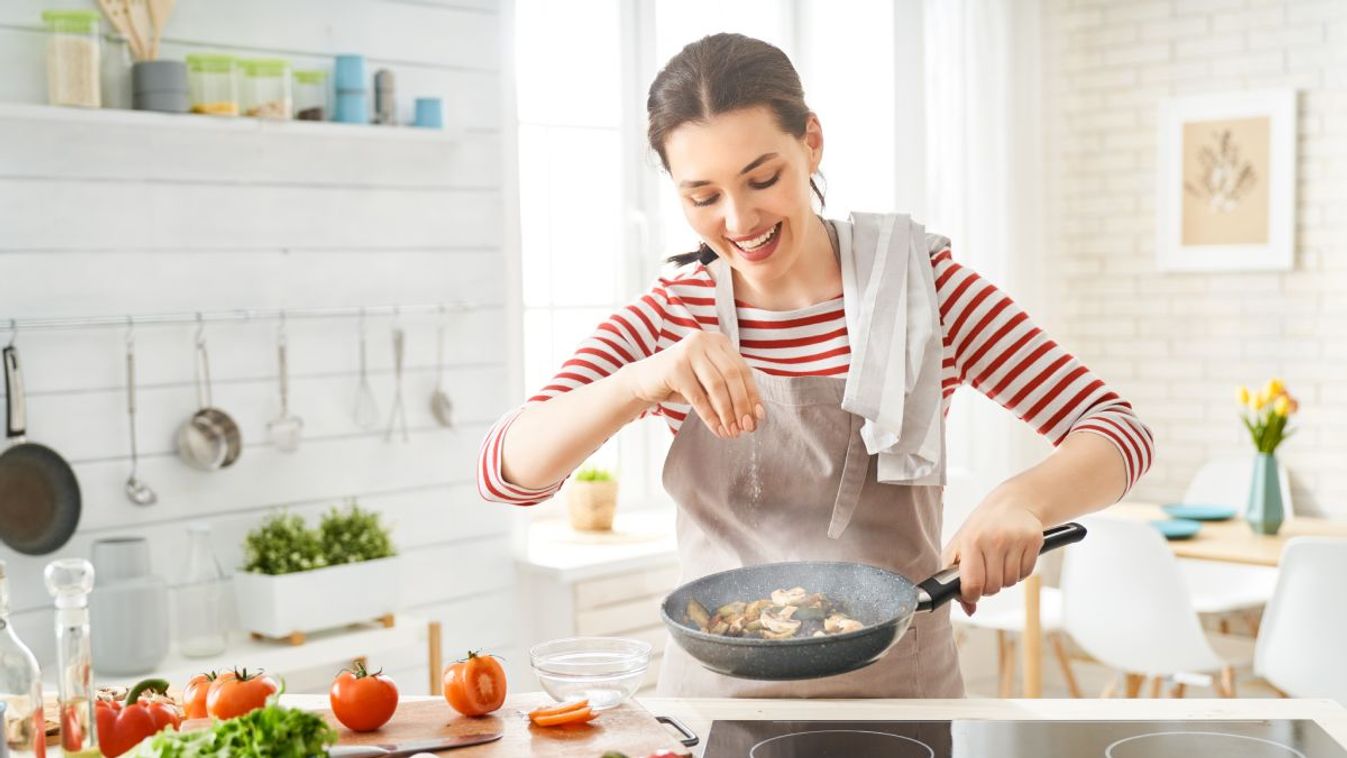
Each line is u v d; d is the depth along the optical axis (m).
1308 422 4.54
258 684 1.51
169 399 3.00
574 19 3.99
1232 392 4.71
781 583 1.62
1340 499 4.48
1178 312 4.82
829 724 1.56
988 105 4.71
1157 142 4.83
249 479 3.12
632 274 4.15
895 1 4.32
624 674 1.57
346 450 3.29
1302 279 4.54
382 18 3.32
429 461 3.44
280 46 3.15
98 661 2.75
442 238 3.46
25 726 1.38
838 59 4.39
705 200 1.53
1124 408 1.65
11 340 2.78
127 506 2.94
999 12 4.73
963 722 1.56
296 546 3.02
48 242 2.82
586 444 1.51
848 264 1.74
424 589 3.43
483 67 3.52
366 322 3.31
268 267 3.15
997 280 4.77
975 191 4.70
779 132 1.48
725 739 1.52
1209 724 1.53
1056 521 1.51
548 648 1.65
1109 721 1.55
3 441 2.79
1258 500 3.82
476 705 1.56
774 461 1.76
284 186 3.17
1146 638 3.55
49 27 2.77
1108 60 4.93
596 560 3.53
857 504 1.75
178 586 3.01
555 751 1.44
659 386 1.45
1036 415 1.71
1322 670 3.29
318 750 1.25
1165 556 3.48
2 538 2.75
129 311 2.93
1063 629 3.74
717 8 4.29
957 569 1.45
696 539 1.85
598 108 4.07
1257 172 4.60
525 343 3.94
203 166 3.03
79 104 2.77
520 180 3.91
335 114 3.20
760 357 1.77
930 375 1.71
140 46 2.91
